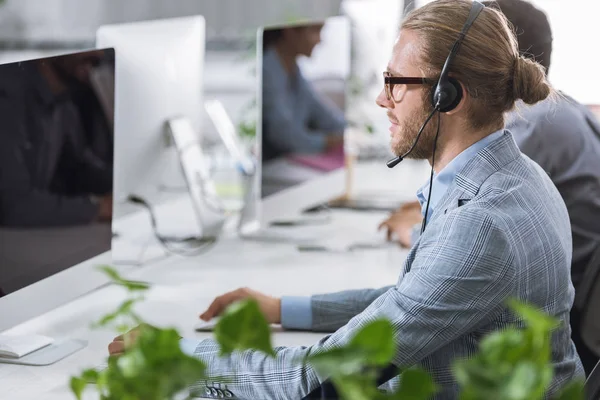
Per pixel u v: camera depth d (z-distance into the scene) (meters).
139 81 2.83
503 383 0.75
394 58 1.75
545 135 2.36
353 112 4.12
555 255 1.64
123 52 2.78
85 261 2.22
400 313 1.57
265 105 3.00
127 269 2.73
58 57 2.12
